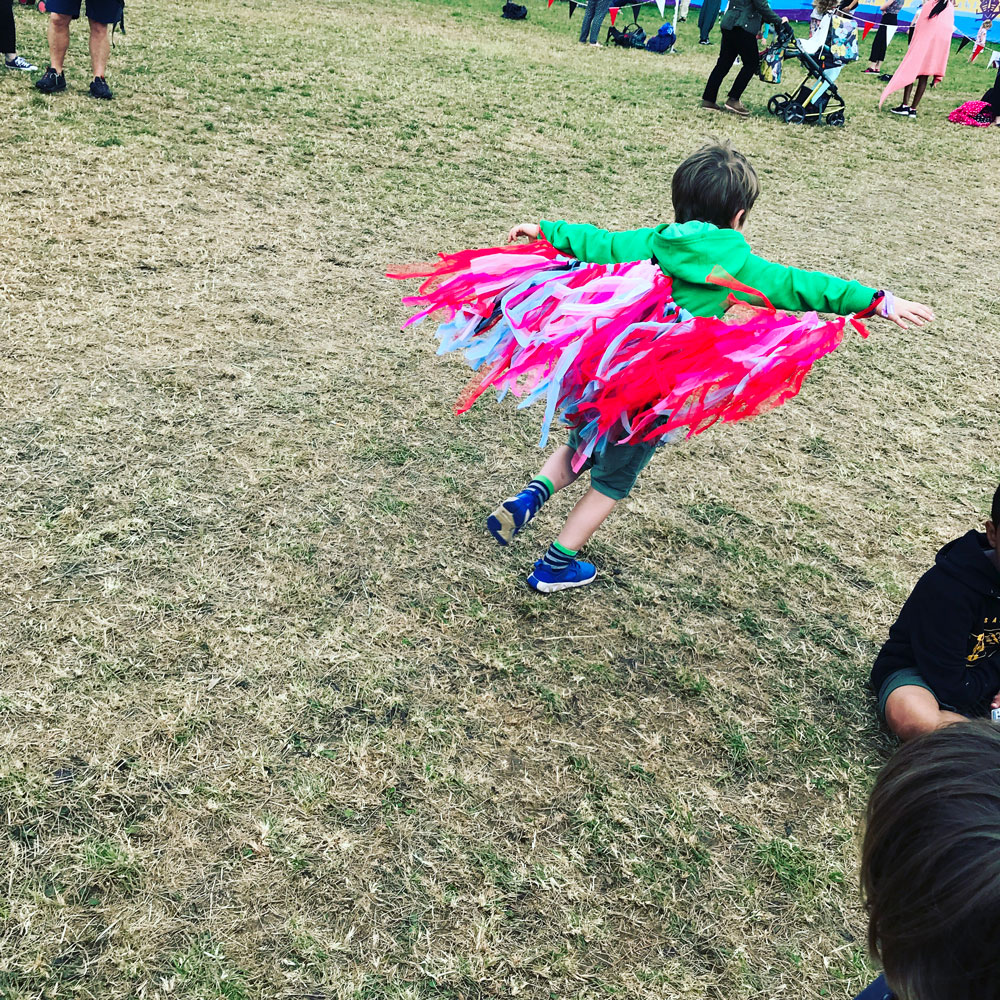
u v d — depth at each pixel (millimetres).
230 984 1859
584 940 2018
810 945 2055
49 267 4734
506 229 6016
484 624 2877
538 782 2379
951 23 10930
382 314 4723
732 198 2543
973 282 6117
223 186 6121
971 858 688
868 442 4160
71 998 1812
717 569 3248
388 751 2410
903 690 2547
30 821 2131
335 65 9836
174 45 9688
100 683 2504
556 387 2629
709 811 2352
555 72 11250
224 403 3801
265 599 2863
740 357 2498
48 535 2998
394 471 3539
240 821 2189
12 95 7250
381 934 1984
